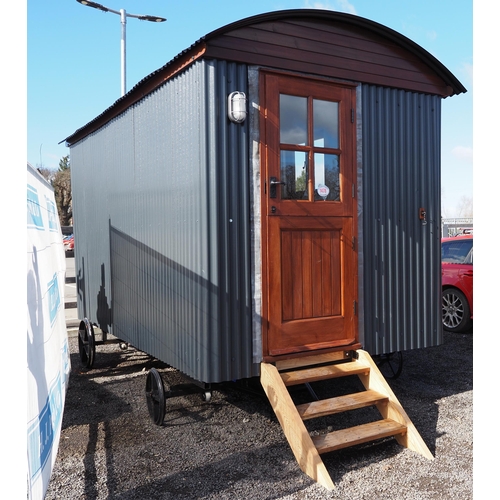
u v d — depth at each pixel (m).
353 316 4.64
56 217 3.97
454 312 8.49
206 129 3.91
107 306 6.36
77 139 7.45
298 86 4.33
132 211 5.43
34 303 2.38
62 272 3.99
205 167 3.91
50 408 2.58
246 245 4.07
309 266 4.40
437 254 5.25
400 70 4.94
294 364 4.32
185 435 4.31
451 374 6.14
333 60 4.50
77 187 7.56
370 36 4.73
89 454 3.93
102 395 5.39
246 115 4.05
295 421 3.68
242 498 3.25
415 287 5.08
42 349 2.49
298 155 4.36
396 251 4.95
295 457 3.72
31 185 2.61
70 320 8.85
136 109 5.25
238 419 4.70
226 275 3.96
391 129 4.93
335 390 5.54
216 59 3.92
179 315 4.35
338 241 4.59
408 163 5.04
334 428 4.51
